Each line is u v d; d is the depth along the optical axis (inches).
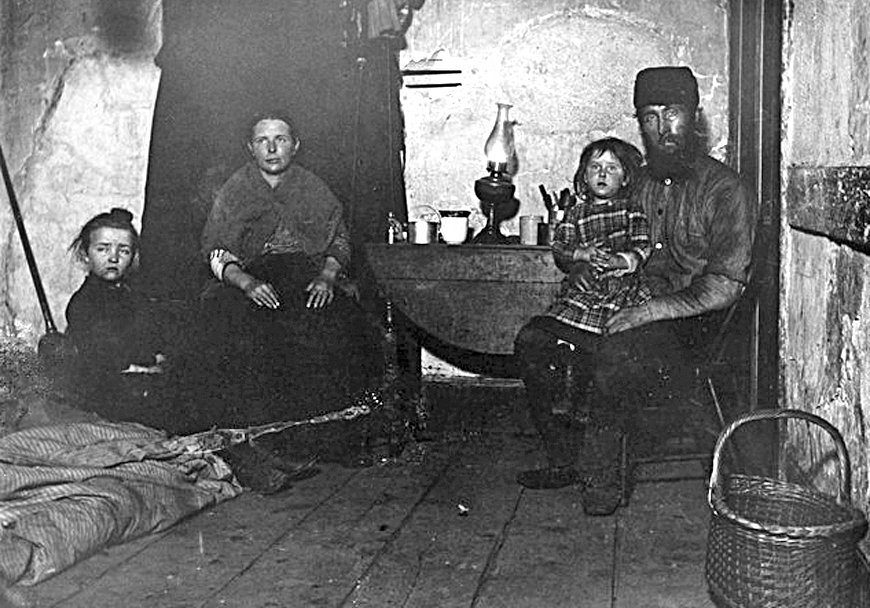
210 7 250.8
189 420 219.5
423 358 265.0
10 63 270.2
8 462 175.8
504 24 261.4
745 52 233.5
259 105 251.3
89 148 269.6
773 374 200.1
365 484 204.1
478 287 232.8
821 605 130.6
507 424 256.5
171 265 253.8
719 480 151.6
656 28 257.0
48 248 272.1
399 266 235.3
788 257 195.5
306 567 159.2
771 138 208.7
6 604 141.2
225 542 169.3
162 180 253.9
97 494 167.3
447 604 145.7
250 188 233.6
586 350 202.5
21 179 271.9
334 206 234.5
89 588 149.4
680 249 215.3
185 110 252.7
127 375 227.8
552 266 229.5
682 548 168.2
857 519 131.3
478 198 260.4
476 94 263.3
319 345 219.3
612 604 145.8
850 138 156.7
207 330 223.8
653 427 226.7
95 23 267.0
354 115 254.2
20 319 272.8
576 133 261.3
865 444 146.5
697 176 214.8
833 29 166.9
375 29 250.8
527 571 158.2
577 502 193.5
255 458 197.9
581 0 259.1
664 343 200.5
